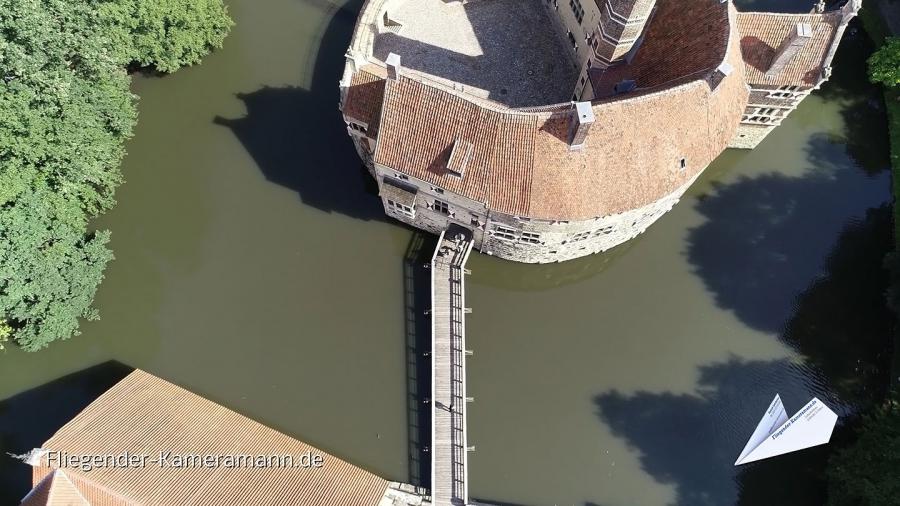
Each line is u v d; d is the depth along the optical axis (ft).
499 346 153.28
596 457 141.28
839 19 136.67
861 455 126.31
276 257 157.38
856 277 160.04
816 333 154.10
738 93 134.51
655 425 144.46
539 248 145.48
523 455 141.08
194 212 161.17
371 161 155.02
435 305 146.20
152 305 152.15
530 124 118.32
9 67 118.32
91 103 137.69
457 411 138.62
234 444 121.39
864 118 177.78
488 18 178.91
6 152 127.24
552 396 147.23
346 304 152.97
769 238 163.63
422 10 178.50
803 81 144.05
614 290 160.15
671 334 154.71
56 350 146.20
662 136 123.13
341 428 141.38
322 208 161.79
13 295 124.88
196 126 170.81
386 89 123.75
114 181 156.56
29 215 127.13
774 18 139.44
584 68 156.25
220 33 172.96
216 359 147.23
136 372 131.44
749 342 153.38
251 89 174.70
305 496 114.73
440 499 132.26
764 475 140.15
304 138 168.86
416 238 158.81
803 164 172.55
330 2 185.47
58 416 141.08
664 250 162.50
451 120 122.83
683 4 136.77
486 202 127.65
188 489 108.17
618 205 127.24
